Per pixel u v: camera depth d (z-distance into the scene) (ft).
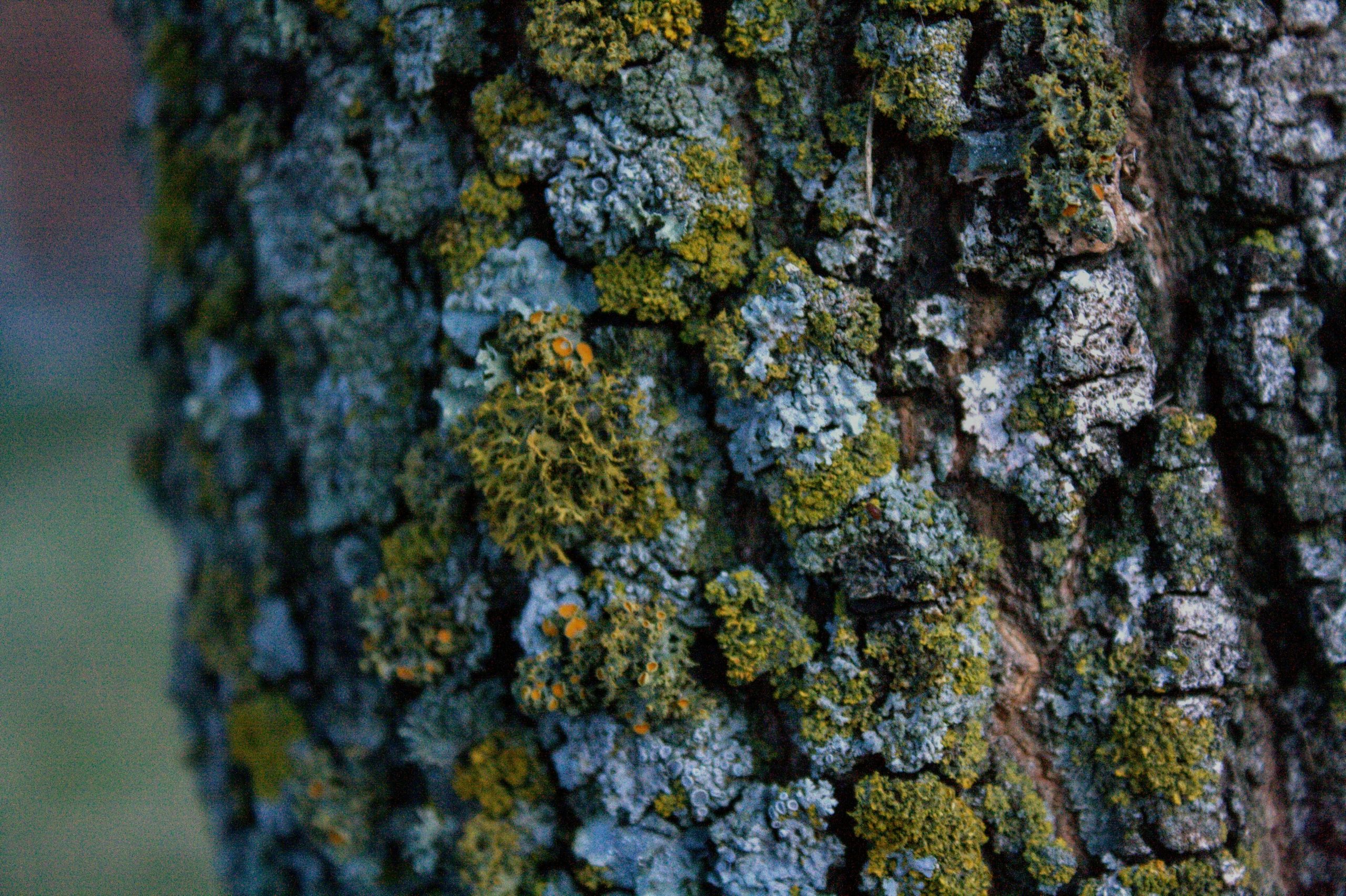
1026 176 1.02
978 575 1.05
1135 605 1.04
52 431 4.77
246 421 1.16
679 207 1.04
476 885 1.09
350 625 1.13
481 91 1.06
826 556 1.04
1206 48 1.04
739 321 1.04
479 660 1.09
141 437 1.29
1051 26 1.02
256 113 1.12
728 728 1.06
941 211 1.04
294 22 1.09
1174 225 1.05
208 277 1.17
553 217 1.05
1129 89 1.04
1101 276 1.04
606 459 1.05
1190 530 1.04
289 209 1.11
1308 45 1.05
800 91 1.04
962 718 1.04
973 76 1.03
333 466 1.11
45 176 5.66
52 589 3.29
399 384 1.10
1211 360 1.05
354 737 1.14
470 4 1.05
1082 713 1.05
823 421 1.04
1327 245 1.05
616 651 1.05
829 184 1.04
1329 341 1.06
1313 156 1.05
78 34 5.45
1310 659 1.06
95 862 2.18
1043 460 1.04
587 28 1.04
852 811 1.05
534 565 1.07
